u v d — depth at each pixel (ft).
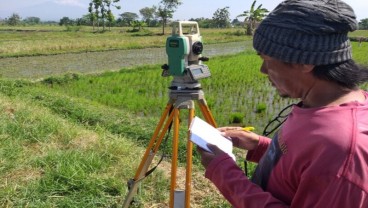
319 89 4.00
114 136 18.92
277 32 3.92
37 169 14.42
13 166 14.25
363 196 3.49
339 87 3.96
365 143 3.57
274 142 4.57
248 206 4.31
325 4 3.80
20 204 11.89
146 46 107.34
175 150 9.33
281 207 4.05
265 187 4.56
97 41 114.11
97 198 12.51
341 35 3.83
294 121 4.11
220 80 43.62
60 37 148.56
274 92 37.68
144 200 12.88
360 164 3.51
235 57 72.18
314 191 3.68
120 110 29.35
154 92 38.42
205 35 163.02
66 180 13.26
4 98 24.56
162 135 9.99
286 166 4.08
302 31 3.76
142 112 30.50
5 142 16.12
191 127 5.21
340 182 3.52
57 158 14.85
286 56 3.86
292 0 3.98
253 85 41.27
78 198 12.49
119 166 14.99
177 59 8.83
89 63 70.54
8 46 90.22
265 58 4.19
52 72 57.93
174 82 9.17
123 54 89.10
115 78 45.80
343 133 3.62
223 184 4.64
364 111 3.84
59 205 11.98
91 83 42.80
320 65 3.80
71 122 21.58
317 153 3.69
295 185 4.02
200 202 13.17
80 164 14.35
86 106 26.89
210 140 5.19
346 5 3.86
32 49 88.17
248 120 27.94
